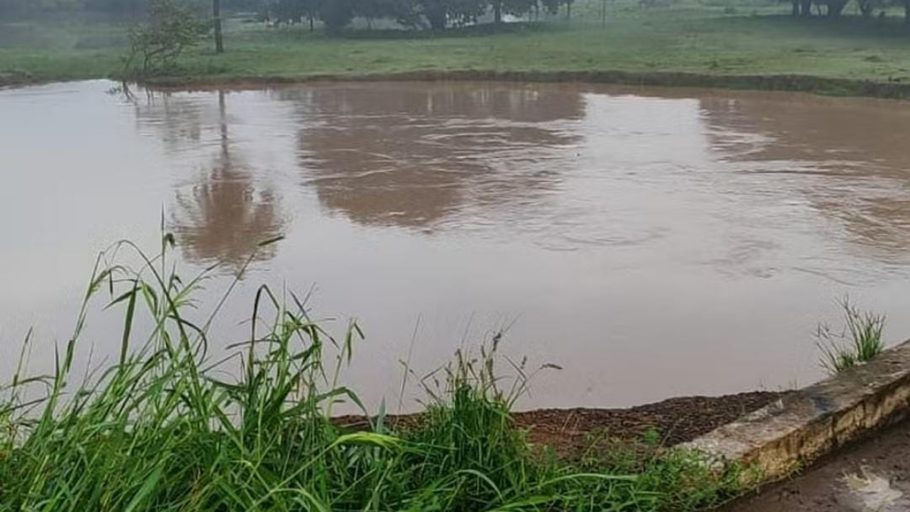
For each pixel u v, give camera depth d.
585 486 1.91
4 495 1.48
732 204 8.72
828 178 10.09
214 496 1.59
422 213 8.54
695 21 34.84
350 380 4.35
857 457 2.24
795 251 6.92
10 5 34.00
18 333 5.18
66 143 13.49
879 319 4.80
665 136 13.65
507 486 1.88
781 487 2.10
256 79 22.56
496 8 35.00
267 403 1.80
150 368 1.75
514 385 3.48
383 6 33.59
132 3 35.25
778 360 4.62
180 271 6.52
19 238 7.83
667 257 6.78
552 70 22.12
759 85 19.58
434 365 4.57
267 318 5.31
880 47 25.34
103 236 7.88
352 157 12.09
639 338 5.01
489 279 6.24
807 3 33.88
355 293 5.92
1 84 22.28
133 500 1.46
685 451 2.07
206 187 10.12
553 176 10.41
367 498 1.74
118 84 22.64
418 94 20.22
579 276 6.30
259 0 42.34
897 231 7.55
